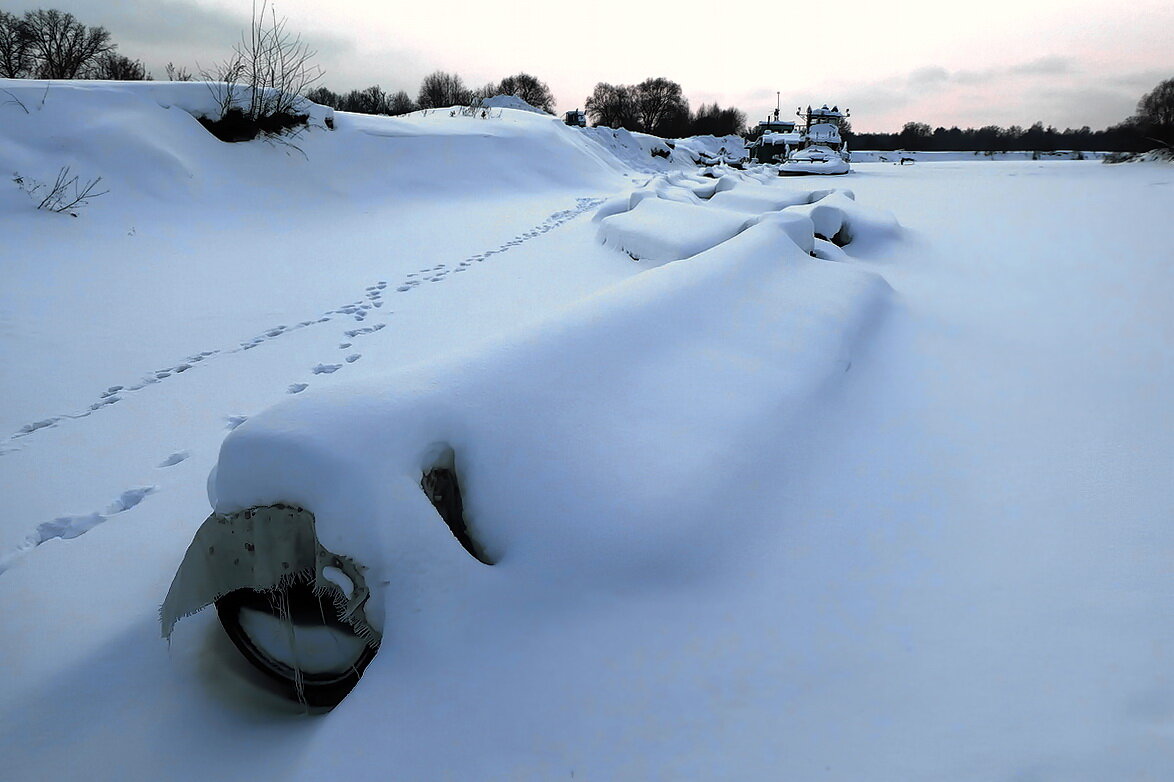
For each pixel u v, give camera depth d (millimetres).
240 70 13203
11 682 2135
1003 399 3963
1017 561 2422
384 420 2090
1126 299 6281
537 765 1665
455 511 2184
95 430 3982
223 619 2109
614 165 27281
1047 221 11141
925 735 1710
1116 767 1585
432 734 1735
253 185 11938
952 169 30359
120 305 6328
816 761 1653
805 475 2875
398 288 7062
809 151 29609
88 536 2951
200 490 3342
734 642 2000
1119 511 2725
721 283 4324
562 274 7484
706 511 2404
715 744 1705
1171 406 3809
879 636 2053
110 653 2246
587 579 2111
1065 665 1915
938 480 3000
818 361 3846
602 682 1856
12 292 6391
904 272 7641
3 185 8812
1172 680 1828
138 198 9906
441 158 16172
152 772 1820
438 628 1904
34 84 10648
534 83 71438
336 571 1896
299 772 1683
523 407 2424
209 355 5188
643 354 3137
